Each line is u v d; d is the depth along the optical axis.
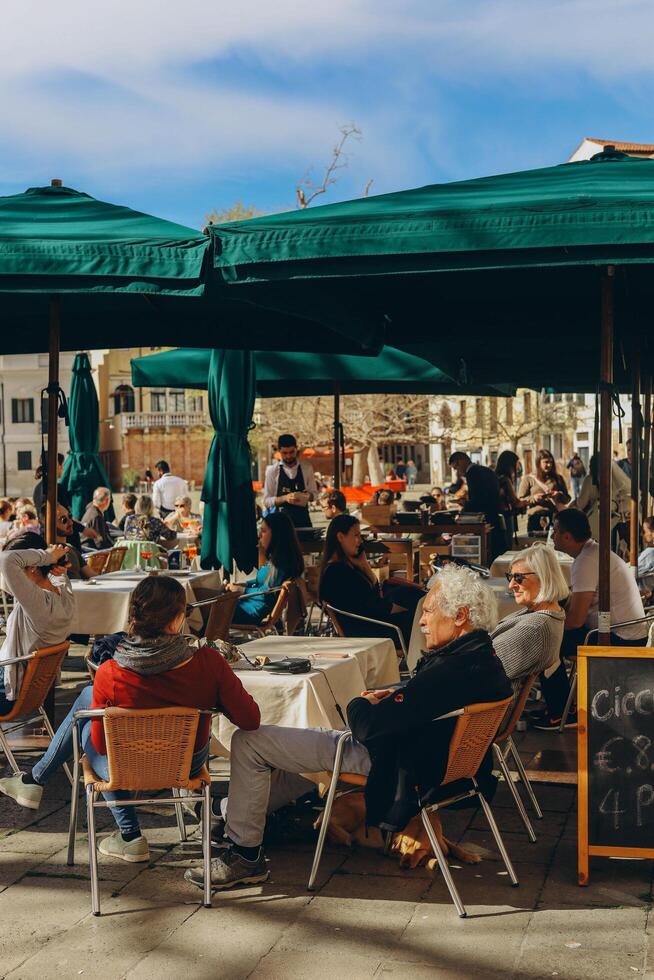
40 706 5.75
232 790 4.44
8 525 10.98
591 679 4.45
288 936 3.92
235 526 9.77
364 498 25.41
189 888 4.37
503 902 4.21
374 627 7.10
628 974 3.59
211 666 4.29
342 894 4.32
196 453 74.62
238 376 9.77
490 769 4.51
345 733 4.48
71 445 13.65
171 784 4.24
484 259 4.40
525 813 4.92
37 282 5.02
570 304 7.18
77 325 8.09
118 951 3.80
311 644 5.74
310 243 4.53
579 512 6.64
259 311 7.64
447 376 10.88
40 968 3.67
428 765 4.20
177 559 13.63
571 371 10.52
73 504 13.59
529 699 7.66
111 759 4.16
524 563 5.16
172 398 74.75
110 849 4.68
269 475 11.58
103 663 4.46
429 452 76.94
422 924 4.02
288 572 8.06
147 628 4.27
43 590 5.57
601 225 4.19
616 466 10.97
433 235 4.37
